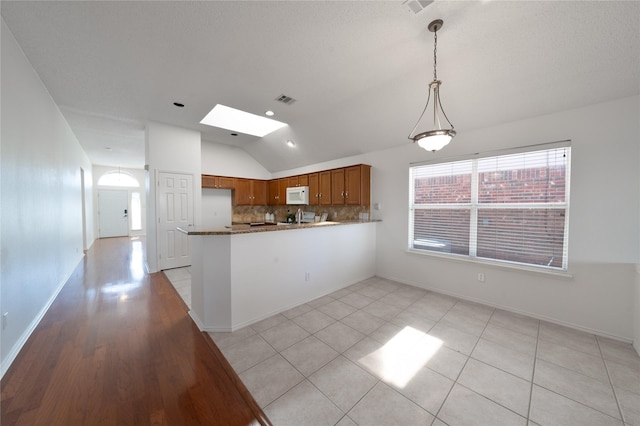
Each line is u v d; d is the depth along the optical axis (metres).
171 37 2.07
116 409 1.51
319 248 3.35
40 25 1.95
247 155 6.16
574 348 2.17
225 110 4.32
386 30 1.95
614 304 2.33
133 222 9.52
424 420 1.46
